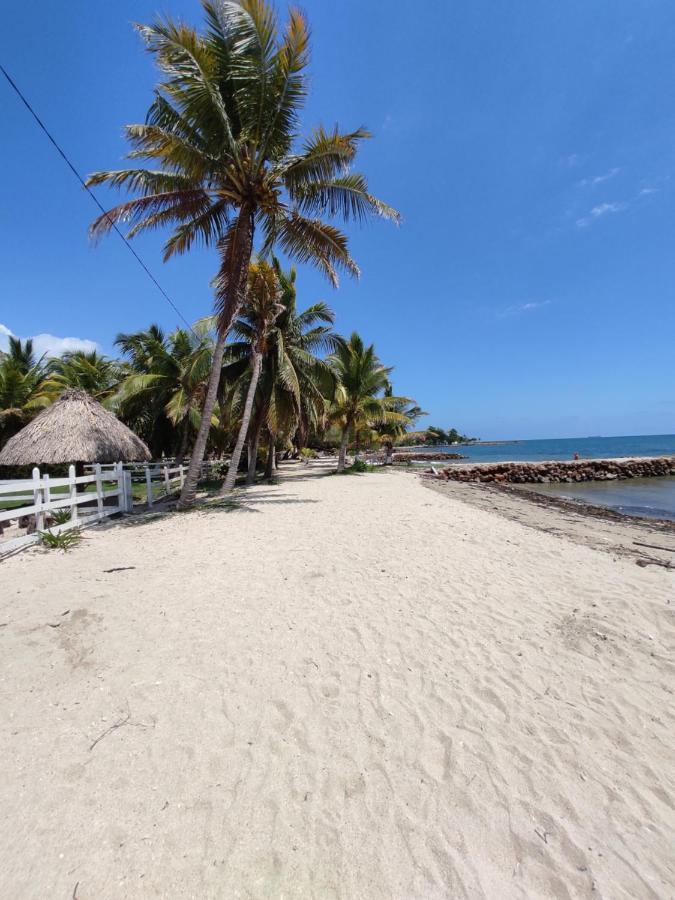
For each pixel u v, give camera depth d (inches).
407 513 391.9
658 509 631.2
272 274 496.7
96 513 355.3
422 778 92.4
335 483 715.4
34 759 93.5
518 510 494.0
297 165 414.0
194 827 79.5
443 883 71.6
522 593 190.4
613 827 82.3
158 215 416.5
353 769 94.1
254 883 70.4
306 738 102.7
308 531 312.0
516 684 125.1
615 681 126.6
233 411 672.4
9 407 738.8
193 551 256.4
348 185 432.5
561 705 116.3
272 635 150.2
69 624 149.7
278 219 466.6
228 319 406.0
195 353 714.8
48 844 75.5
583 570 224.5
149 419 866.1
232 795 86.5
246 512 402.6
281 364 593.3
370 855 75.9
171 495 581.0
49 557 241.8
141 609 166.9
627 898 69.8
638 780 93.0
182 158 372.8
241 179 398.6
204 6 337.7
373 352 882.1
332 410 892.0
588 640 148.1
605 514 530.3
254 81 362.6
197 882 70.2
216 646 141.7
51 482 292.4
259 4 328.2
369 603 178.5
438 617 166.2
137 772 91.1
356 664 134.0
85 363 868.6
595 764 96.9
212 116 366.3
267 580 204.2
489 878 72.6
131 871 71.3
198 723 106.1
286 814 82.9
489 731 106.5
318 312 725.3
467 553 254.5
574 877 73.0
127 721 106.0
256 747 99.3
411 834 80.0
